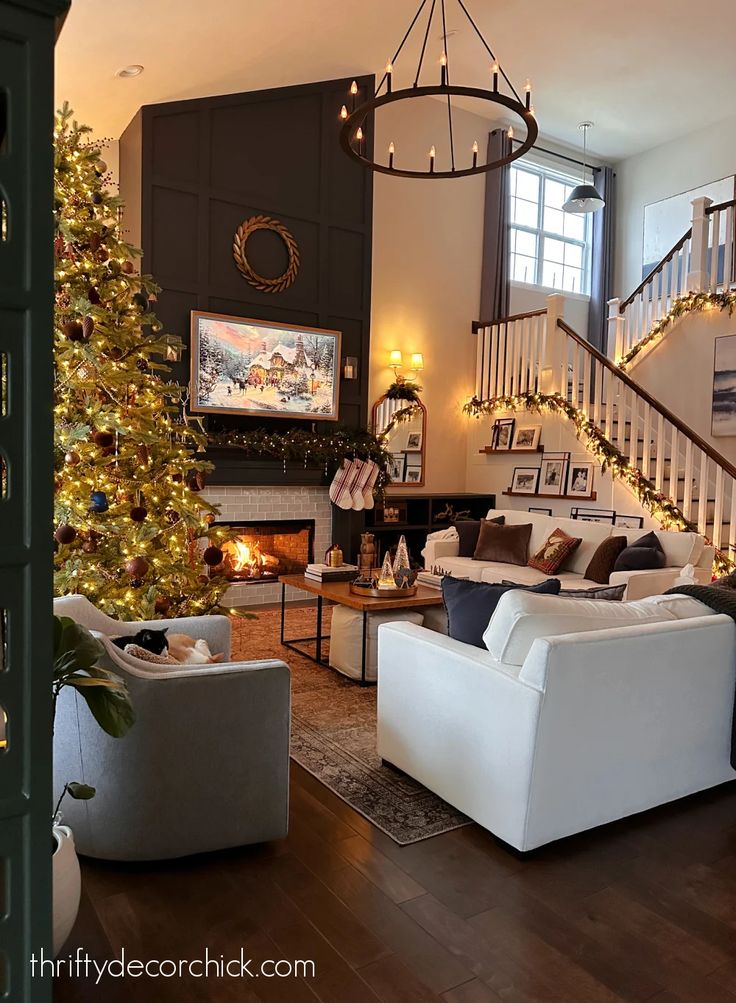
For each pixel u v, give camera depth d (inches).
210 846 88.9
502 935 75.4
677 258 291.9
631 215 373.4
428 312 322.3
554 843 95.0
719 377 273.6
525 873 87.6
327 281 269.9
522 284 357.1
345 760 120.7
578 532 234.8
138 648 93.6
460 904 80.9
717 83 298.2
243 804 90.0
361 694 154.9
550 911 79.7
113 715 67.0
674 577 196.4
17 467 48.4
